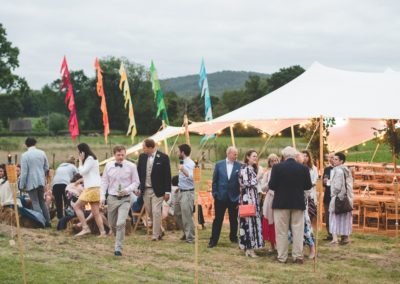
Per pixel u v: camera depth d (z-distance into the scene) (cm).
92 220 1193
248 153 1017
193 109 6881
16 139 5934
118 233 965
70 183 1297
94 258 929
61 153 4016
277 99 1420
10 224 1245
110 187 983
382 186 1427
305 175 959
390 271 920
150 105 8156
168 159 1125
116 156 986
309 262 973
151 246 1077
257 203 1004
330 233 1193
